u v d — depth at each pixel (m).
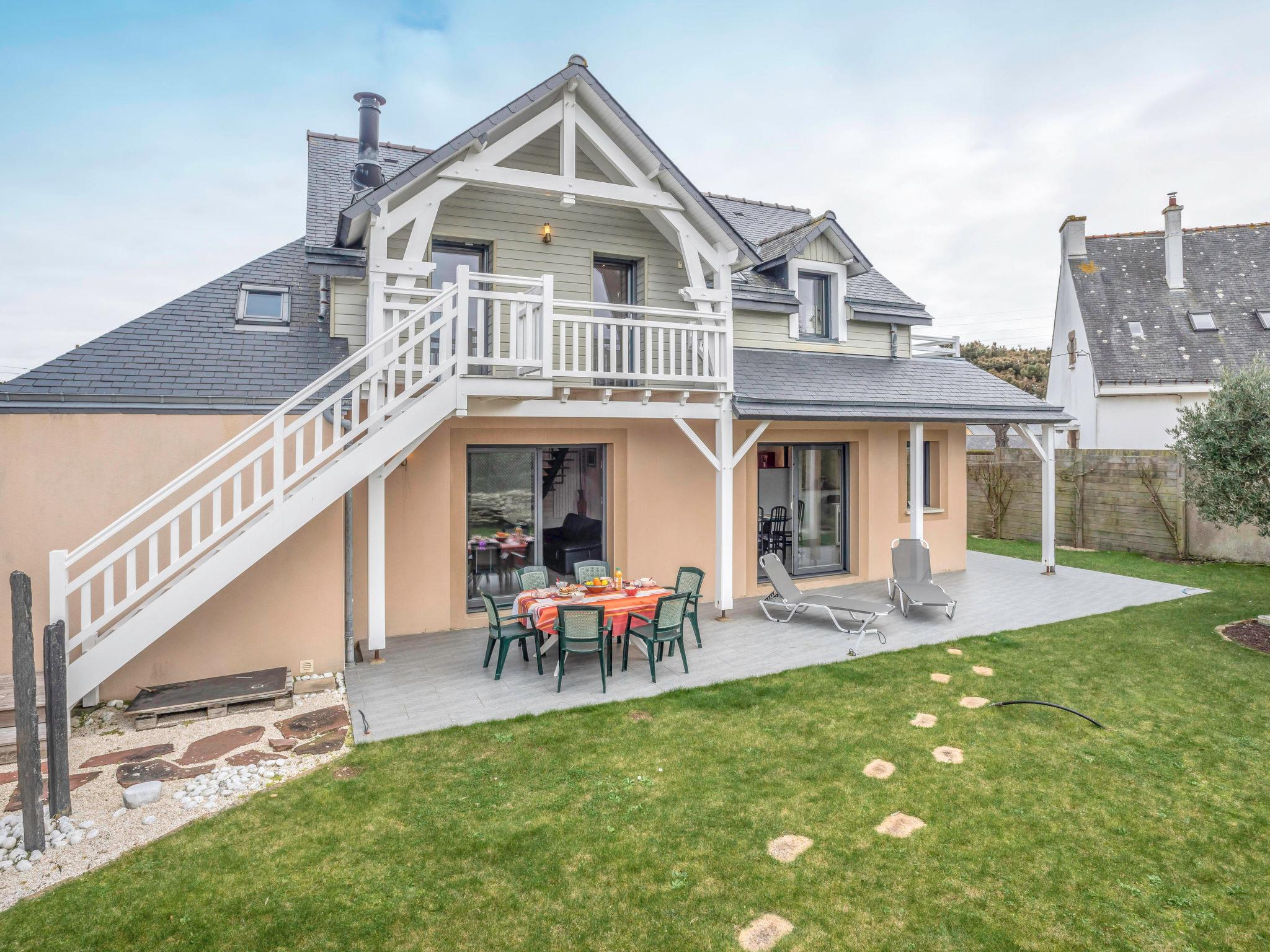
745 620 9.48
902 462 12.57
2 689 5.82
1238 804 4.49
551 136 9.75
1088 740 5.48
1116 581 11.84
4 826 4.34
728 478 9.41
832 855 3.94
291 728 5.89
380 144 11.39
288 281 9.34
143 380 7.11
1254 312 20.64
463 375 7.27
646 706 6.34
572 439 9.84
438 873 3.80
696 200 8.68
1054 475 12.61
